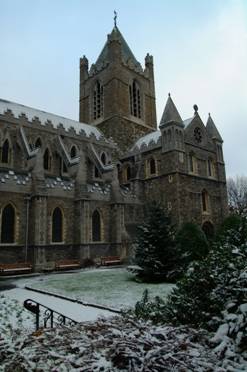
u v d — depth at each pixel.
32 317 12.96
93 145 48.66
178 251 23.08
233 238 7.72
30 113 47.19
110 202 40.28
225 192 48.66
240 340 4.96
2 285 22.75
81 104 65.38
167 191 42.16
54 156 43.09
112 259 37.00
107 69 59.50
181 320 6.92
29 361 5.71
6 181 31.88
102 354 5.29
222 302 6.16
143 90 63.84
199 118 48.19
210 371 4.76
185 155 43.50
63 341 6.30
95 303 15.55
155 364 4.69
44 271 30.94
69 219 36.03
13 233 31.70
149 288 19.70
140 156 47.47
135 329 6.11
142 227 24.17
